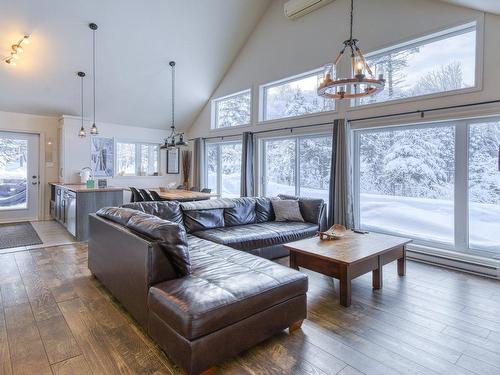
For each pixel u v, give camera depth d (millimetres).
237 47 6531
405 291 3020
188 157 8492
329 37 4996
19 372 1777
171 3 5117
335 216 4691
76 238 4867
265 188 6332
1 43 4828
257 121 6273
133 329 2250
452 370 1843
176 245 2131
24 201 6613
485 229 3668
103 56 5582
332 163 4754
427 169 4137
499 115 3471
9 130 6316
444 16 3797
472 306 2693
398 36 4207
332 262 2760
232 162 7195
